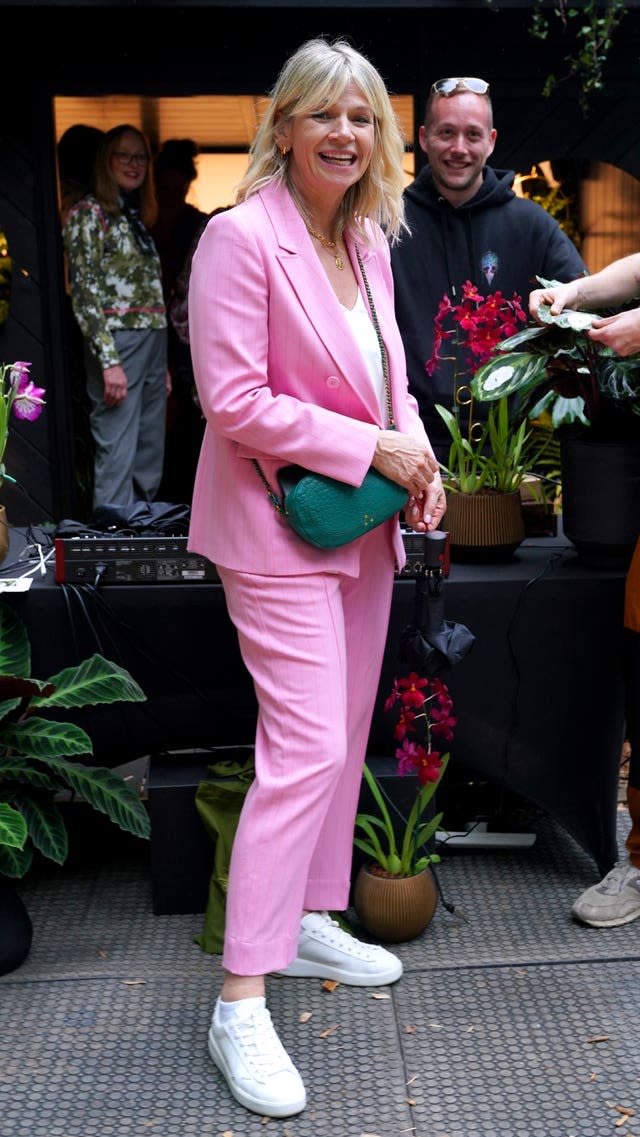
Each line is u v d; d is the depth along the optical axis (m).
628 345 2.37
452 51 5.07
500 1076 2.18
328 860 2.50
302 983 2.49
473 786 3.36
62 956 2.59
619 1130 2.04
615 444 2.68
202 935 2.63
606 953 2.58
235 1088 2.12
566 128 5.16
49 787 2.56
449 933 2.67
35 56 4.99
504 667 2.78
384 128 2.16
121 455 5.27
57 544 2.68
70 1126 2.07
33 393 2.84
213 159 5.48
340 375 2.15
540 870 2.96
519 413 2.87
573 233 5.94
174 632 2.73
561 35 5.04
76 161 5.26
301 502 2.09
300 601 2.16
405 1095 2.14
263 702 2.20
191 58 5.03
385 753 2.89
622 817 3.25
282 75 2.10
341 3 4.63
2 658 2.62
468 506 2.82
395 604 2.72
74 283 5.10
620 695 2.83
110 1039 2.31
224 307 2.08
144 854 3.07
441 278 3.31
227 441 2.19
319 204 2.19
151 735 2.82
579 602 2.76
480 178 3.33
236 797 2.67
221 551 2.21
